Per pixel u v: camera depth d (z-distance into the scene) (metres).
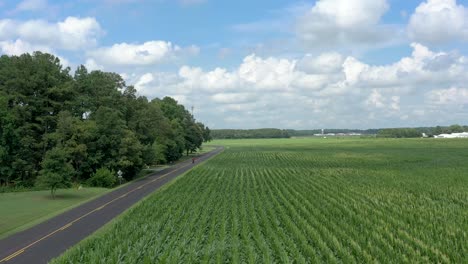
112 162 69.62
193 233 29.80
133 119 88.31
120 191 59.09
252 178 70.25
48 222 36.50
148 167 98.69
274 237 26.94
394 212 36.03
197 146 158.38
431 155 120.00
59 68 75.62
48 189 60.12
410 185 55.41
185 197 48.16
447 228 29.28
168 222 33.62
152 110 95.44
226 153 154.88
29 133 67.94
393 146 176.00
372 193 48.28
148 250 24.84
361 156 121.88
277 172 80.75
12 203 48.03
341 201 42.69
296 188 55.03
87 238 29.55
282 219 34.00
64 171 53.72
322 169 84.94
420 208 37.69
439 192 48.44
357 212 36.53
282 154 142.50
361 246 25.53
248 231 29.95
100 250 24.81
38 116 70.38
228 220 34.88
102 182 64.62
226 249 25.62
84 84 80.88
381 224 31.22
